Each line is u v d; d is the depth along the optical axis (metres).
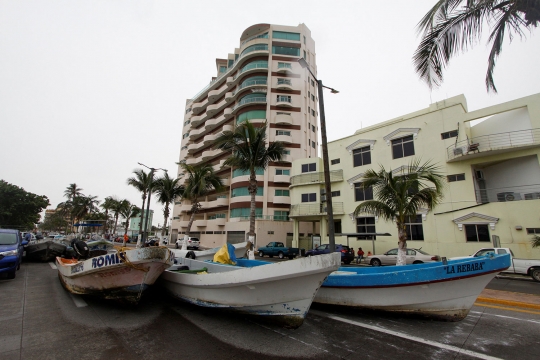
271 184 36.72
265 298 4.68
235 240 35.41
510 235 15.85
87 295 6.39
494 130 19.22
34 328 4.60
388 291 5.53
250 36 48.06
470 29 7.16
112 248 17.92
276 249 25.92
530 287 9.95
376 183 11.94
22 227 45.75
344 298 5.91
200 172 26.23
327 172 9.64
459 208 18.33
